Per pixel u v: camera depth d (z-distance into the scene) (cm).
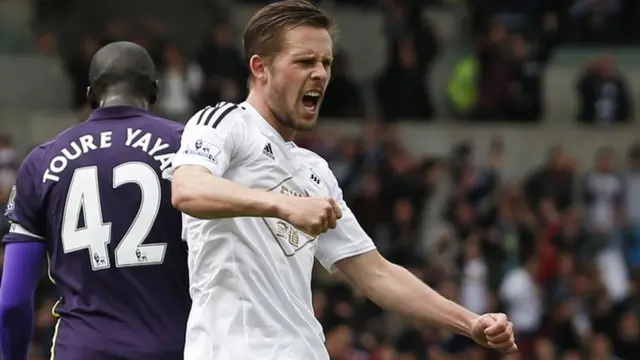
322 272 3838
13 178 4412
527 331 4028
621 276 4475
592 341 3950
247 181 1256
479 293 4081
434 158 5056
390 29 5491
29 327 1448
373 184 4478
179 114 4931
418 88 5378
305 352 1262
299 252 1275
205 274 1255
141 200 1423
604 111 5434
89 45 5194
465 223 4438
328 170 1345
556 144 5378
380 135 4756
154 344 1398
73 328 1407
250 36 1274
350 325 3678
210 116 1251
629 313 4066
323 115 5266
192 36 5866
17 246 1436
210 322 1244
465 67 5462
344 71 5294
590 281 4169
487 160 5128
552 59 5841
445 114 5694
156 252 1415
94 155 1439
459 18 6119
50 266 1441
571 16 5950
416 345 3662
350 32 6016
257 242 1252
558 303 4069
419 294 1341
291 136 1298
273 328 1247
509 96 5444
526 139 5388
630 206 4900
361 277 1366
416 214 4550
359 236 1366
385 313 3766
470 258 4125
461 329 1320
